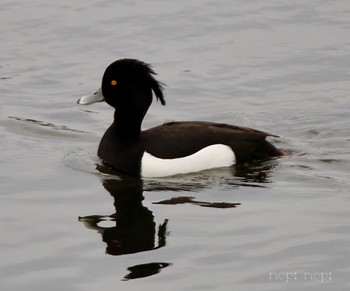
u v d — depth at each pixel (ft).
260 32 61.00
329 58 57.41
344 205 38.55
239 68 56.65
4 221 37.65
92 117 51.72
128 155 43.62
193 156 43.09
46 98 53.83
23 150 46.47
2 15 63.67
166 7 64.64
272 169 43.11
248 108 51.88
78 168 43.88
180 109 52.11
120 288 32.07
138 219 37.68
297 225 36.65
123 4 65.26
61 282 32.58
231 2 65.26
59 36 61.00
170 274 33.01
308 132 48.42
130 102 43.98
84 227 37.01
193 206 38.93
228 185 41.37
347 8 63.72
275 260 33.81
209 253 34.50
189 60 57.72
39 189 41.16
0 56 58.75
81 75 56.39
